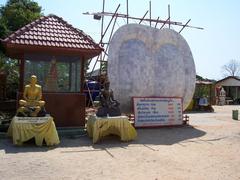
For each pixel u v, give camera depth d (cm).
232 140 1176
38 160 826
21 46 1134
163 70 1542
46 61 1228
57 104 1227
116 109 1171
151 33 1547
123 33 1471
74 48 1191
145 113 1433
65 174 705
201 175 714
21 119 1013
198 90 3161
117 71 1444
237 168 777
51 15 1319
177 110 1505
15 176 682
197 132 1362
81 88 1268
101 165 791
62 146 1020
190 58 1633
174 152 955
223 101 3819
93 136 1087
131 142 1116
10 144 1022
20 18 2348
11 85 2095
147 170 749
